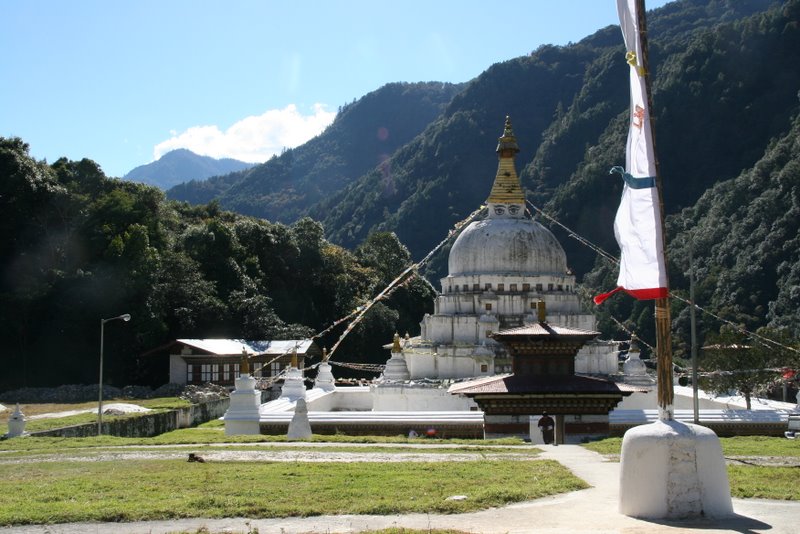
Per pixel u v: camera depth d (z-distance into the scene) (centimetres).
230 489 2638
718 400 6519
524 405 4444
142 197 11719
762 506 2267
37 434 5038
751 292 12094
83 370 9319
